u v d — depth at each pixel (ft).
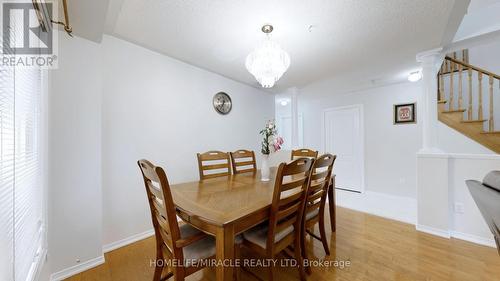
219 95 10.71
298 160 4.30
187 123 9.13
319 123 16.70
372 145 13.80
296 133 13.03
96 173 5.95
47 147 4.86
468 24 7.61
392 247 6.70
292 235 5.07
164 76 8.26
